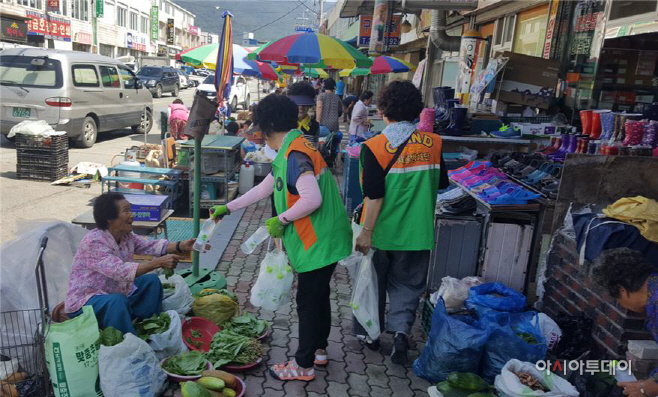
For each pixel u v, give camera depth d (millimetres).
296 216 2926
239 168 8211
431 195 3393
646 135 4535
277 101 3025
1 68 10344
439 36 11039
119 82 12617
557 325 3379
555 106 7059
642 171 3754
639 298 2344
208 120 4359
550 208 3945
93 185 8344
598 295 3326
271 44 7598
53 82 10289
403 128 3352
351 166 7047
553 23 7289
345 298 4746
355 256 3697
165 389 3025
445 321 3162
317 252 3023
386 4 10250
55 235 3291
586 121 5434
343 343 3893
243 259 5551
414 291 3604
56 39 32688
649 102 6461
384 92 3391
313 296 3145
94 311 2998
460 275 4156
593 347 3330
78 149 11234
